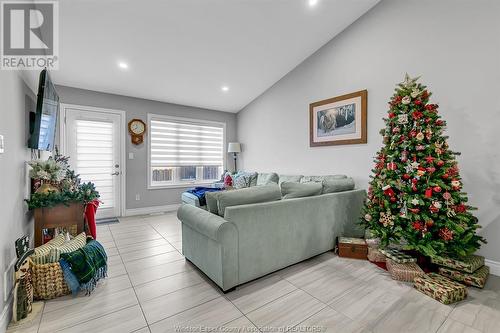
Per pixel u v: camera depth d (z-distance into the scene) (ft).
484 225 7.49
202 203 12.39
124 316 5.28
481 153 7.56
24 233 6.78
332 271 7.46
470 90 7.77
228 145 19.07
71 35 9.36
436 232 6.98
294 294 6.16
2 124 5.12
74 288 5.92
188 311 5.46
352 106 11.15
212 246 6.47
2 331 4.68
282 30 10.89
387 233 7.59
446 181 6.86
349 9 10.34
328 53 12.23
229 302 5.81
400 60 9.50
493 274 7.23
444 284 6.06
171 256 8.64
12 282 5.41
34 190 7.63
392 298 5.95
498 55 7.23
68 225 7.22
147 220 13.69
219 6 9.09
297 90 14.02
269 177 14.34
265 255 6.95
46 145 8.18
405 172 7.30
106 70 11.96
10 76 5.71
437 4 8.46
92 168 13.76
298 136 14.08
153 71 12.51
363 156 10.85
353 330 4.83
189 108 17.35
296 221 7.72
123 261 8.19
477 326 4.91
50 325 4.97
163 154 16.28
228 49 11.60
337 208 9.14
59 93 12.85
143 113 15.42
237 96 16.71
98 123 13.91
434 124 7.06
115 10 8.56
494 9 7.30
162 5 8.66
